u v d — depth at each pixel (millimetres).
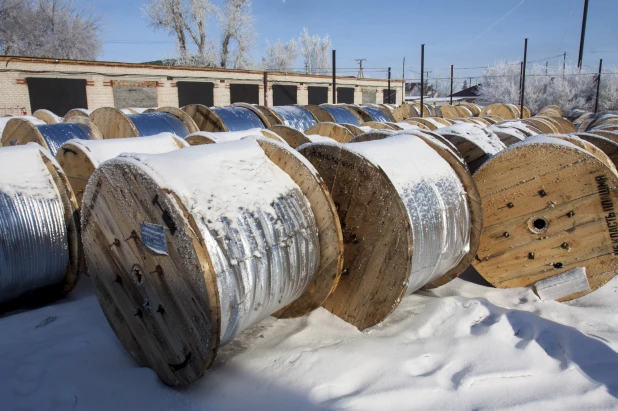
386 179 3695
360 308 3986
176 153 3336
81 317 4336
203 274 2758
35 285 4648
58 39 43562
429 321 4055
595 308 4367
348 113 15367
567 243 4539
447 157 4609
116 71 24875
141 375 3389
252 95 31344
